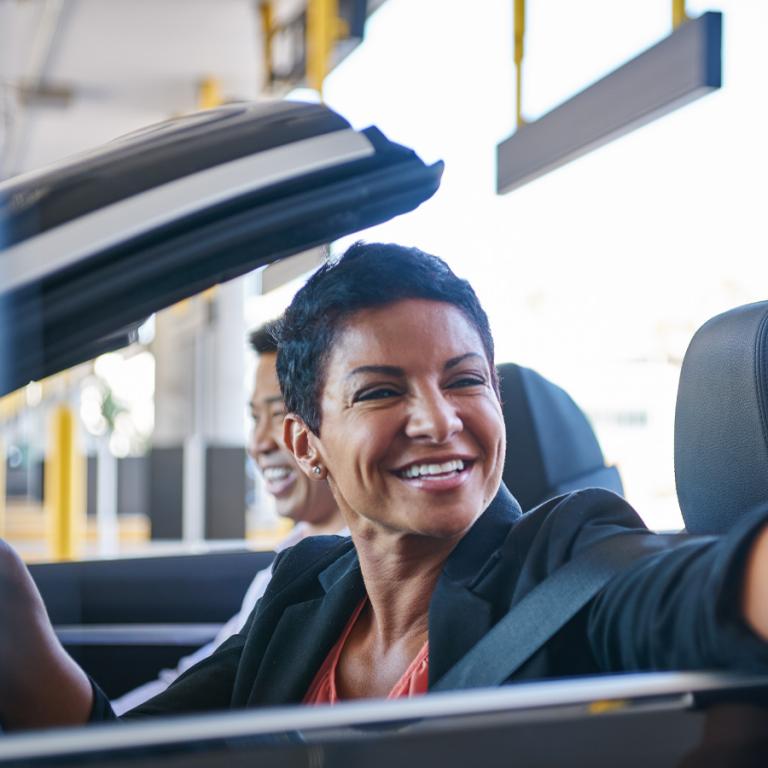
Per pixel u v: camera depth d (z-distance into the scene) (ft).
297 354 3.69
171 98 27.32
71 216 3.17
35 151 32.35
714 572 2.64
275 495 6.44
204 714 2.51
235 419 24.38
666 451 5.44
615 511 3.53
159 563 7.01
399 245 3.63
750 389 4.00
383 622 3.72
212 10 21.01
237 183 3.33
